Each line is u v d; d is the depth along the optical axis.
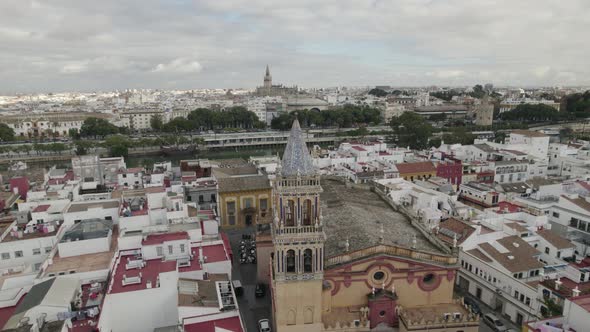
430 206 102.88
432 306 63.72
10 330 52.66
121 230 85.12
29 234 86.00
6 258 81.06
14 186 125.62
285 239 55.78
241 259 99.19
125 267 72.81
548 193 115.19
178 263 74.19
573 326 50.97
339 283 60.97
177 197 98.06
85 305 61.62
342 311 61.22
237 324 59.47
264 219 121.25
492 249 81.00
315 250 56.75
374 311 60.59
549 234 87.88
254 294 83.69
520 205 108.62
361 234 65.12
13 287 69.94
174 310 65.56
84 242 78.69
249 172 137.50
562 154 167.62
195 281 69.06
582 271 70.56
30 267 77.50
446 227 90.25
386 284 61.97
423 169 143.75
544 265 76.50
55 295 59.84
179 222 89.69
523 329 53.06
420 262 61.31
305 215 57.75
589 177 130.38
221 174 134.38
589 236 93.56
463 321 59.09
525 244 82.12
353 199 87.12
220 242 85.12
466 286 84.31
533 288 69.00
